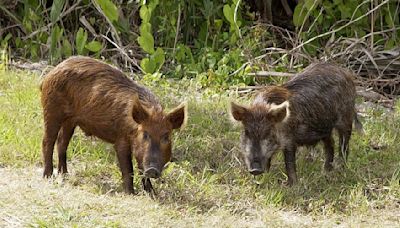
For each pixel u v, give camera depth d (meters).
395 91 22.86
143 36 22.91
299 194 15.48
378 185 15.96
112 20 23.88
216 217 14.04
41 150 16.47
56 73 15.45
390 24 24.08
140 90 15.18
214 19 24.92
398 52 23.22
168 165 15.91
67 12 24.92
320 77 16.47
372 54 23.23
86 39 24.25
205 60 23.48
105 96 15.02
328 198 15.39
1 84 21.00
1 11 26.08
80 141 17.30
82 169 16.22
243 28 24.41
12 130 17.52
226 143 17.77
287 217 14.50
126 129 14.77
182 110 14.47
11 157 16.42
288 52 23.02
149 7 22.95
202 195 15.24
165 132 14.35
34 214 13.51
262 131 15.19
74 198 14.23
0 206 13.72
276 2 26.83
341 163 17.03
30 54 25.06
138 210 13.90
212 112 19.53
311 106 16.08
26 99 19.72
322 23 24.56
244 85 22.02
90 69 15.34
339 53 23.00
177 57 23.97
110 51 24.81
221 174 16.25
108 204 14.05
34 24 25.53
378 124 19.09
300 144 16.28
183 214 14.16
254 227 13.77
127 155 14.92
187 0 25.05
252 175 16.20
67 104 15.43
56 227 13.05
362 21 24.22
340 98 16.73
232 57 22.98
